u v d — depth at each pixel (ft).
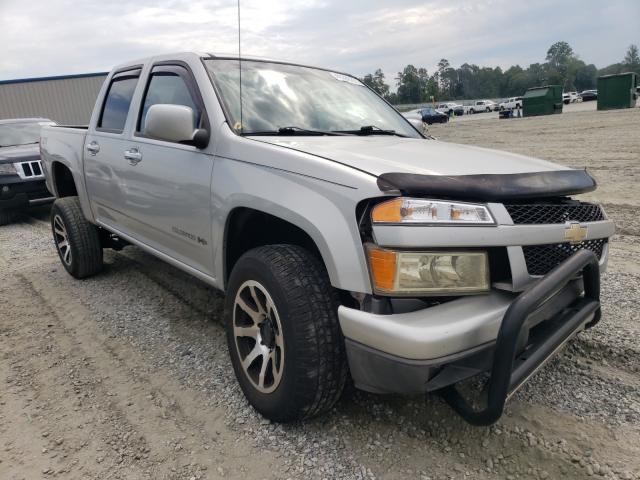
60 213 16.01
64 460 7.88
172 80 11.39
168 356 11.01
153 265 17.46
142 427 8.59
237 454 7.82
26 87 84.38
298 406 7.61
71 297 14.87
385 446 7.84
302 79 11.80
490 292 7.04
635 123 61.26
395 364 6.46
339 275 6.93
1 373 10.62
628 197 24.32
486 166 7.82
